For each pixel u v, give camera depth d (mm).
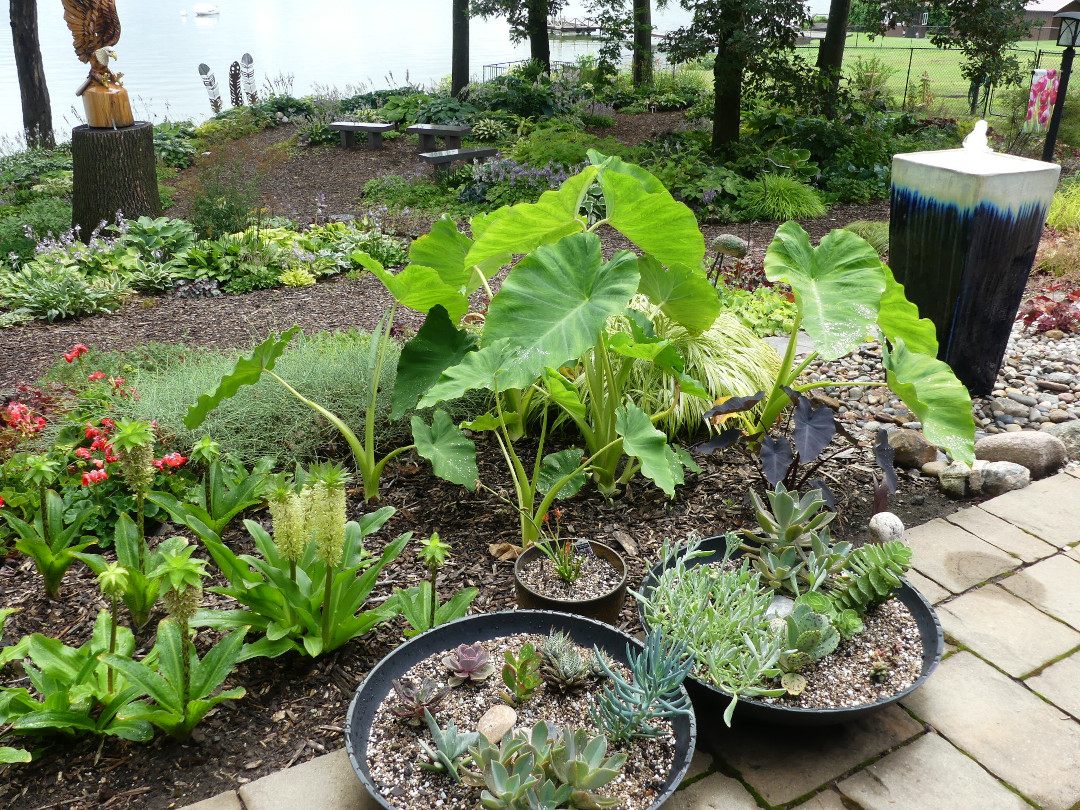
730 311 5098
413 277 3100
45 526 2664
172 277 6590
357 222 8531
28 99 13359
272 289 6629
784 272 3125
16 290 6047
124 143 7652
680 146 11414
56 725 1905
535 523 2822
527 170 10180
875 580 2289
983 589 2664
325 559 2080
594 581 2547
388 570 2791
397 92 17188
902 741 2062
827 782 1942
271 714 2156
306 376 3766
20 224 8203
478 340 3336
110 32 7613
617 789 1793
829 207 9797
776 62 10914
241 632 2139
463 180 10695
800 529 2461
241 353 4207
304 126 14758
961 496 3287
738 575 2381
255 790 1890
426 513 3148
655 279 3326
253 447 3408
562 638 2117
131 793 1905
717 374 3682
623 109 16406
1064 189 8789
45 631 2490
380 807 1834
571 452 3053
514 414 3373
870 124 12156
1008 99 13789
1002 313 4039
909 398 2908
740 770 1980
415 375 3178
